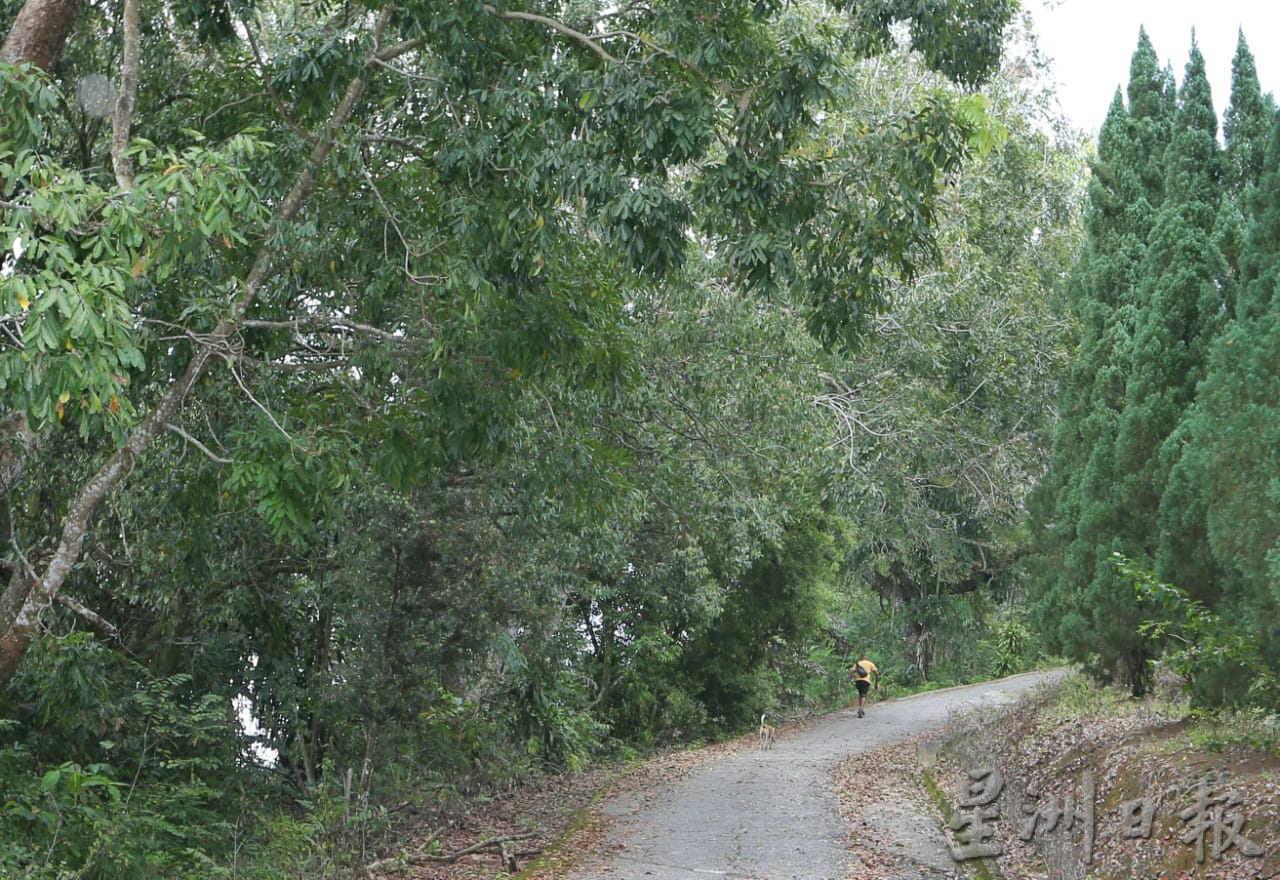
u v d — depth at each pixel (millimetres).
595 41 10594
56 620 12008
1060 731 15930
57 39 10062
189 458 11273
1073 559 15938
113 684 12586
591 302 11531
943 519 26984
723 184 9664
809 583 30750
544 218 10047
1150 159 17422
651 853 12648
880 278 10930
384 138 10680
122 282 7312
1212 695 12227
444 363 10461
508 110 9766
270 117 11023
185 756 13516
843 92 10578
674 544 23797
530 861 12477
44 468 11922
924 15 10031
